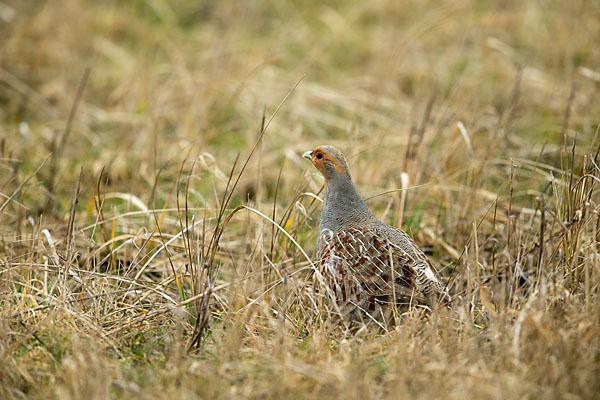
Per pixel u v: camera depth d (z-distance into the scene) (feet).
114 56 62.69
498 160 40.42
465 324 25.25
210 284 26.91
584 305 25.91
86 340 25.27
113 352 25.73
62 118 52.16
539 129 45.91
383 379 22.89
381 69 58.54
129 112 52.29
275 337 26.12
